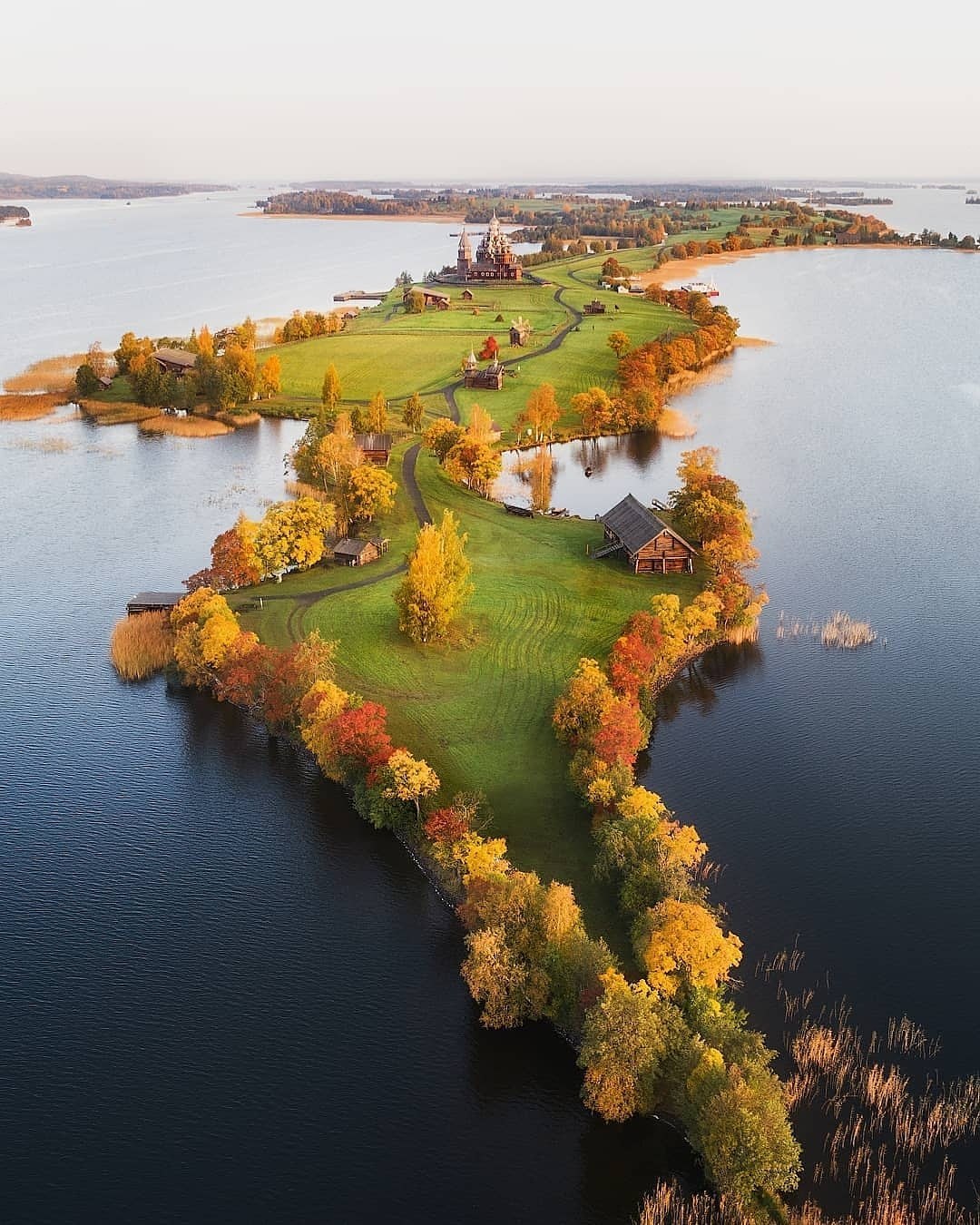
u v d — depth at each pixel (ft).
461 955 240.53
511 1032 217.56
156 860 272.51
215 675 350.64
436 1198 184.03
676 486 567.18
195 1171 189.06
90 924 250.37
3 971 235.40
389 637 369.50
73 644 386.32
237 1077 208.33
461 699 333.42
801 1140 189.26
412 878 265.34
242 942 244.63
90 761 314.96
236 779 306.35
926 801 288.71
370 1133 196.13
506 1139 194.59
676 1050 194.39
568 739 303.07
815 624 394.32
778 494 546.26
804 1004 219.61
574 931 221.46
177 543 486.38
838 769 303.89
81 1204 182.70
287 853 275.39
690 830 250.78
